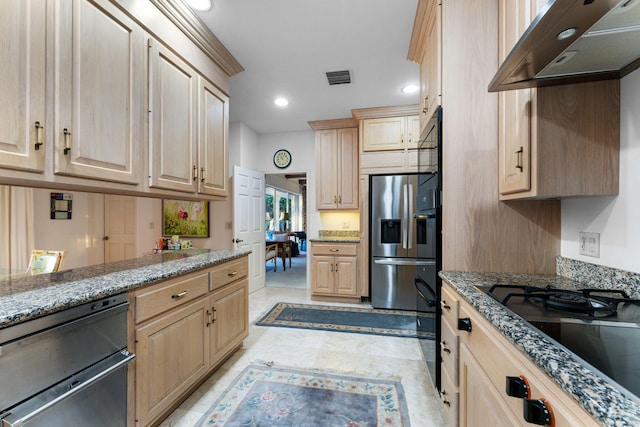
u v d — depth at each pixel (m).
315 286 3.67
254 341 2.48
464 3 1.52
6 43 0.95
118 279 1.33
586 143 1.08
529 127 1.14
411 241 3.31
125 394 1.24
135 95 1.47
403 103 3.31
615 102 1.06
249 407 1.61
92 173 1.24
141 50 1.51
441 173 1.55
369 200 3.51
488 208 1.50
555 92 1.08
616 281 1.08
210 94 2.13
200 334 1.75
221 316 1.99
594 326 0.79
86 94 1.21
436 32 1.62
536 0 1.07
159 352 1.42
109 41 1.32
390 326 2.82
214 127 2.18
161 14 1.64
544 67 0.95
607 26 0.73
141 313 1.32
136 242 4.19
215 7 1.76
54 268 1.71
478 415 0.99
